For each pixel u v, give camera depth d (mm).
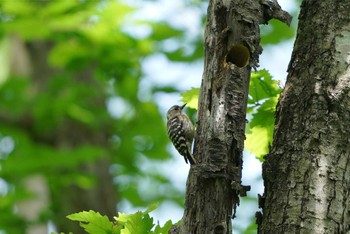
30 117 15742
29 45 16766
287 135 5781
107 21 14156
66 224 14750
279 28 16281
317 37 5988
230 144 5918
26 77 15578
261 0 6395
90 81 16000
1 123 15766
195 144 6129
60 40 14688
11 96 15578
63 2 13516
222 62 6238
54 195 15195
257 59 6293
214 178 5793
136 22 14484
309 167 5582
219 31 6320
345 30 5957
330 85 5781
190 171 5973
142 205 17984
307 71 5910
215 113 5988
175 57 17094
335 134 5641
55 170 14852
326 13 6047
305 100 5805
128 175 17797
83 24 14242
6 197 13852
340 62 5848
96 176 15422
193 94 7305
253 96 7387
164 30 15555
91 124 15578
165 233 5922
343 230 5414
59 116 15117
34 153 14367
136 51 15242
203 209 5781
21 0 13453
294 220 5469
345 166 5562
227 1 6332
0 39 15555
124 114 16812
